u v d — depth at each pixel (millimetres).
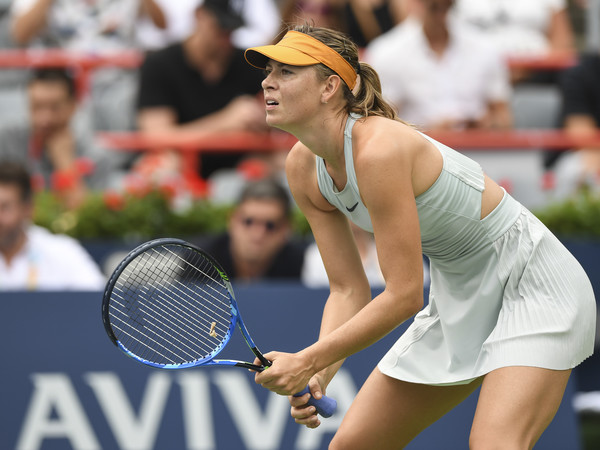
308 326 19141
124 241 22234
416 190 11453
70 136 26812
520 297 11906
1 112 27672
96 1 29594
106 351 18562
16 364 18344
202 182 25328
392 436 12977
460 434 18969
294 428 18609
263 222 20844
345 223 12844
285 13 27484
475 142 25953
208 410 18531
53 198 23469
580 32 32531
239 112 25906
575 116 28250
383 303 11180
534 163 26047
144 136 25484
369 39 29391
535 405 11367
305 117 11266
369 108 11562
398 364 12812
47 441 18203
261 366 11891
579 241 22031
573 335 11750
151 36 29953
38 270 20656
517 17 31344
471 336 12242
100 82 28359
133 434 18359
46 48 29547
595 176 25469
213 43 26125
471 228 11852
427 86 27484
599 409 21453
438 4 26969
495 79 28016
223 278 12047
